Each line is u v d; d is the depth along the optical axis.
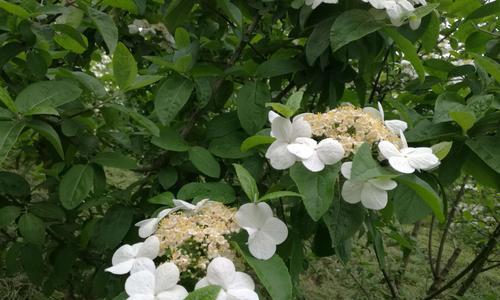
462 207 0.81
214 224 0.28
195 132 0.49
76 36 0.40
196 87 0.42
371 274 0.78
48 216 0.46
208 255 0.26
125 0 0.43
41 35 0.39
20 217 0.46
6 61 0.39
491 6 0.45
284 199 0.41
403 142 0.30
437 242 1.16
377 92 0.63
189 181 0.48
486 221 0.79
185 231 0.27
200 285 0.24
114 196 0.45
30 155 0.65
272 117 0.33
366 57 0.43
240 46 0.49
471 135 0.36
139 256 0.27
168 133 0.41
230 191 0.36
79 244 0.52
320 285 0.91
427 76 0.52
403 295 0.81
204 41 0.53
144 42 0.67
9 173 0.45
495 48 0.49
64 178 0.40
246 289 0.24
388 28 0.37
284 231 0.27
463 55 0.63
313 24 0.41
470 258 1.08
